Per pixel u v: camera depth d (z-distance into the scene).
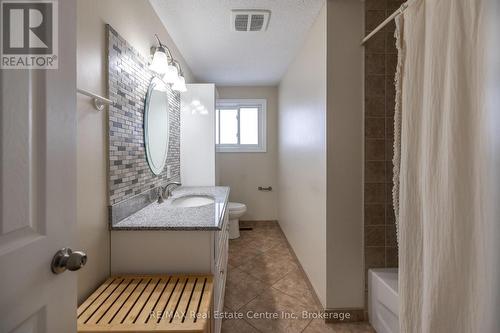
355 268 1.69
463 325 0.86
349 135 1.67
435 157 0.96
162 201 1.82
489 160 0.81
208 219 1.36
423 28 1.05
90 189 1.10
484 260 0.82
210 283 1.17
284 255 2.76
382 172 1.67
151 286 1.15
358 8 1.65
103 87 1.19
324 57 1.70
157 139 1.92
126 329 0.86
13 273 0.49
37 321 0.55
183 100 2.67
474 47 0.84
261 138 3.84
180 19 1.92
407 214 1.09
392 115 1.65
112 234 1.26
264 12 1.81
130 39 1.46
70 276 0.65
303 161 2.30
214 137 2.69
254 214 3.85
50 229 0.58
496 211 0.80
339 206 1.68
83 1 1.04
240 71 3.13
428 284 0.96
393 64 1.65
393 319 1.41
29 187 0.53
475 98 0.84
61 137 0.62
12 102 0.50
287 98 3.04
